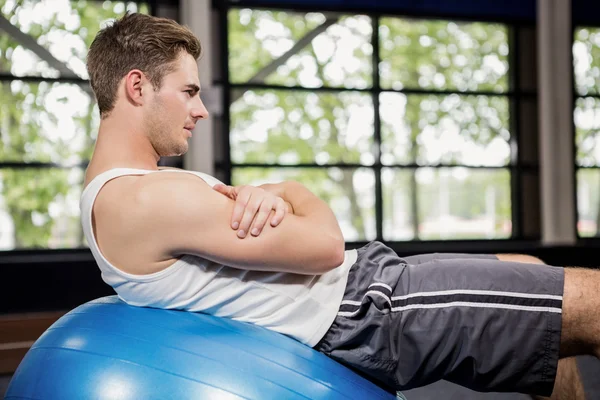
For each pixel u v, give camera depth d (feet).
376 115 18.62
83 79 16.87
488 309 3.76
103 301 4.05
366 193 27.43
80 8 18.66
